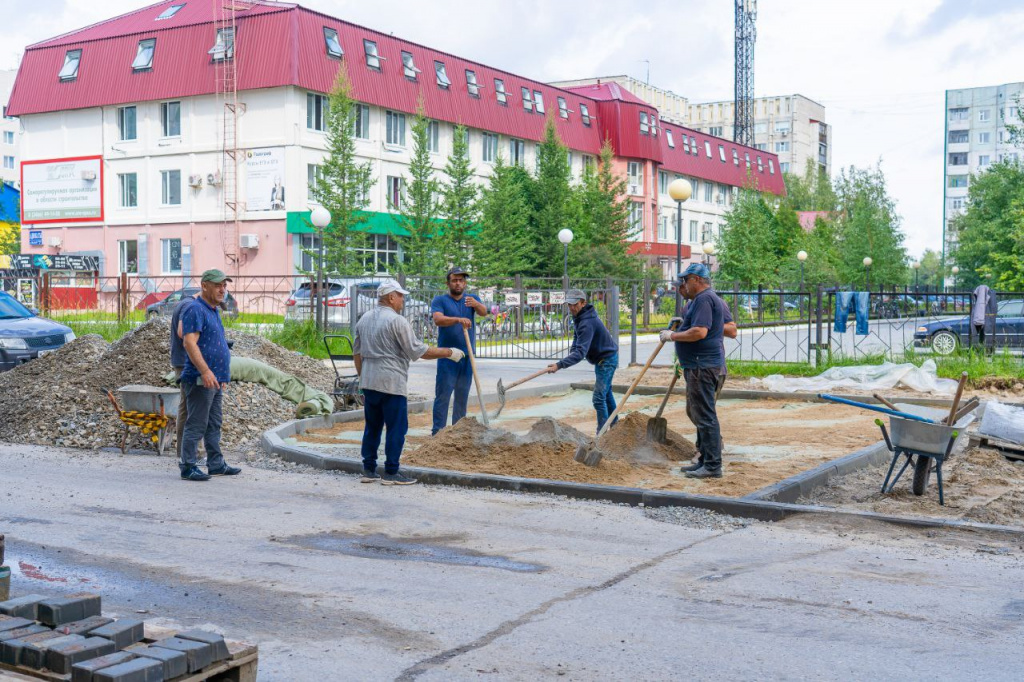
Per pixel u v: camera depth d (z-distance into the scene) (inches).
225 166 1601.9
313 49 1546.5
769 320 1259.8
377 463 365.7
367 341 342.6
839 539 262.1
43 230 1803.6
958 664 170.1
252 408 468.1
